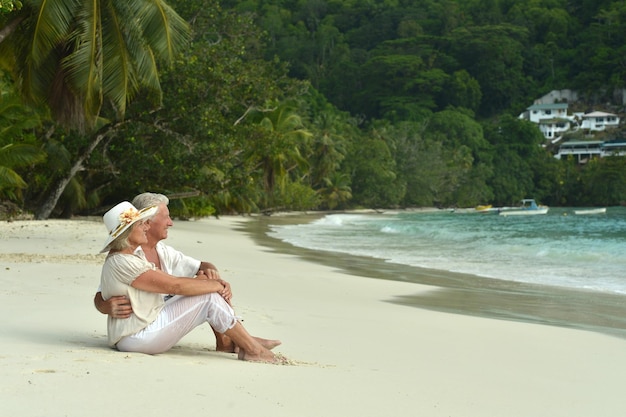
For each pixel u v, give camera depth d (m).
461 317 7.77
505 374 4.81
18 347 4.15
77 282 8.34
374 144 96.31
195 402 3.18
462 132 124.94
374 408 3.46
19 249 13.32
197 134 26.45
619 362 5.50
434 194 109.81
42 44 15.50
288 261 15.36
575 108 159.88
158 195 4.68
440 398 3.86
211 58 26.44
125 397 3.16
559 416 3.73
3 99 22.98
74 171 26.34
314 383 3.86
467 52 169.62
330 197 85.69
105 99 24.73
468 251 19.17
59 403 2.98
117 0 15.93
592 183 118.69
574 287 11.54
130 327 4.32
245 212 54.84
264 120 45.81
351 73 161.88
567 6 196.75
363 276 12.82
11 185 23.25
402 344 5.82
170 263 4.75
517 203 120.00
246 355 4.46
